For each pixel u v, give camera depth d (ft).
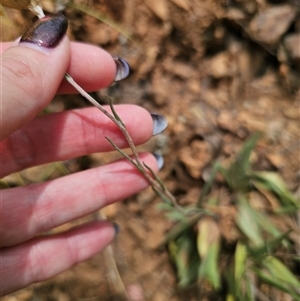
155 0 0.47
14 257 0.39
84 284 0.52
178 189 0.52
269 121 0.51
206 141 0.51
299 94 0.51
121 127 0.34
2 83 0.27
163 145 0.51
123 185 0.40
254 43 0.51
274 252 0.48
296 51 0.50
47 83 0.29
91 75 0.37
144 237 0.53
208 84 0.52
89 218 0.52
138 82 0.51
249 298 0.43
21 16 0.44
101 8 0.47
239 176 0.47
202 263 0.46
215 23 0.50
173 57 0.51
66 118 0.38
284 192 0.47
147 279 0.53
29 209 0.38
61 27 0.30
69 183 0.39
